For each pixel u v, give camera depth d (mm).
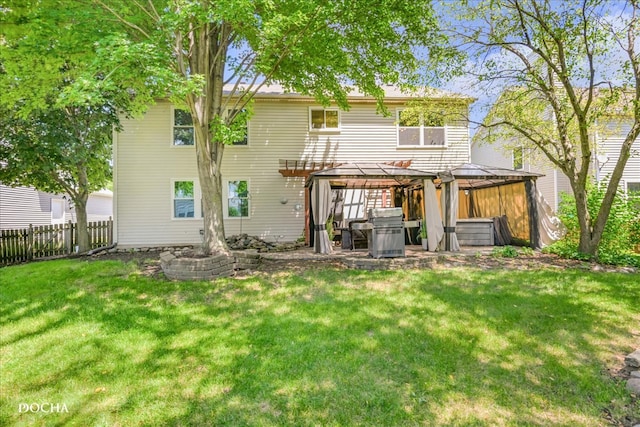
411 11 6684
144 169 11195
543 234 9711
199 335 3623
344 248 10227
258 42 6590
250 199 11547
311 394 2570
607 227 8344
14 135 8445
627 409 2393
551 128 9094
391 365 2986
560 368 2924
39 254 9938
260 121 11648
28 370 2959
